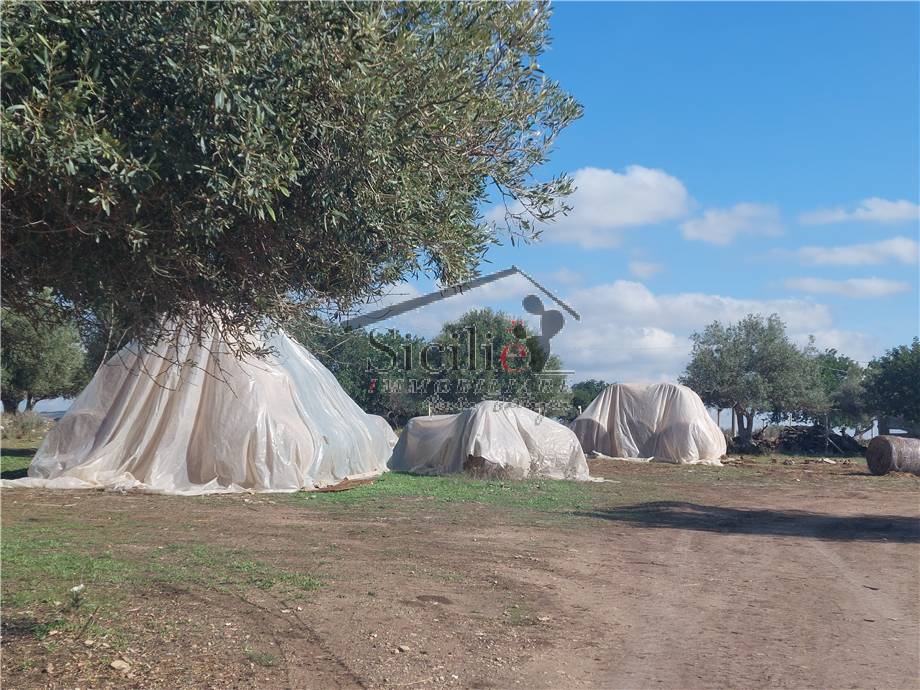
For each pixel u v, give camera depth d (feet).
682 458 105.29
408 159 16.30
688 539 43.32
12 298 15.43
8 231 13.91
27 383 120.06
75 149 12.32
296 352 71.72
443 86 16.16
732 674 20.52
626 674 20.44
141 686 17.85
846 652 22.62
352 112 14.73
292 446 62.59
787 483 81.61
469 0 17.13
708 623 25.71
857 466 109.81
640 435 109.81
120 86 13.75
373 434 75.51
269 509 51.01
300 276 16.58
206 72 13.30
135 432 63.05
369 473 71.77
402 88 15.72
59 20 13.01
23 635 20.98
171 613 24.04
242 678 18.80
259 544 37.50
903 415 163.32
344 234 16.06
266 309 16.30
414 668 20.18
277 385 65.57
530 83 18.78
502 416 74.38
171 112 13.80
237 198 14.14
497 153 18.81
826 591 30.86
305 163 15.05
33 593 25.68
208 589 27.35
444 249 17.98
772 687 19.60
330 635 22.52
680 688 19.45
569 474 75.20
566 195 19.53
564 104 19.29
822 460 120.26
